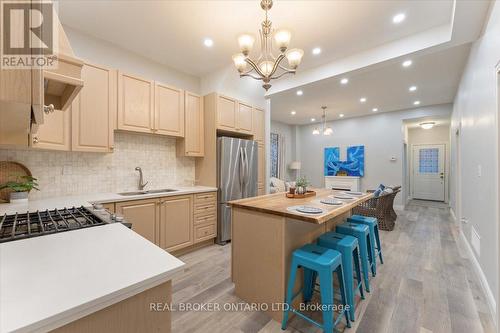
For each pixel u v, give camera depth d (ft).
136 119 9.16
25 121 2.35
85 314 1.85
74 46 8.41
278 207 6.15
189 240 10.15
